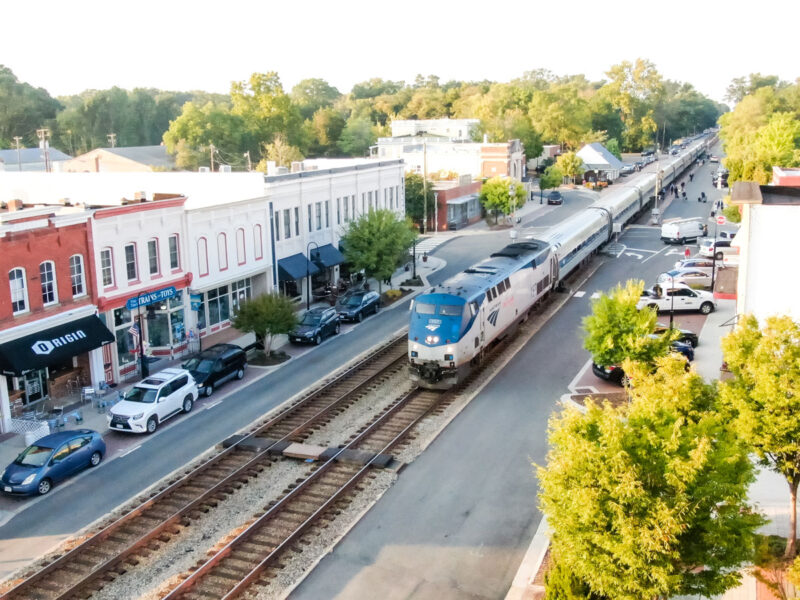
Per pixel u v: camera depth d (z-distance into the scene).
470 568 17.84
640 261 57.94
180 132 96.25
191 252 37.34
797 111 114.38
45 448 23.39
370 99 190.62
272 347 38.62
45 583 17.77
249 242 41.78
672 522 11.70
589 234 54.94
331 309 41.31
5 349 27.55
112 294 32.78
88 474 24.12
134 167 87.62
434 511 20.67
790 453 16.06
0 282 27.62
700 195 95.88
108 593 17.23
